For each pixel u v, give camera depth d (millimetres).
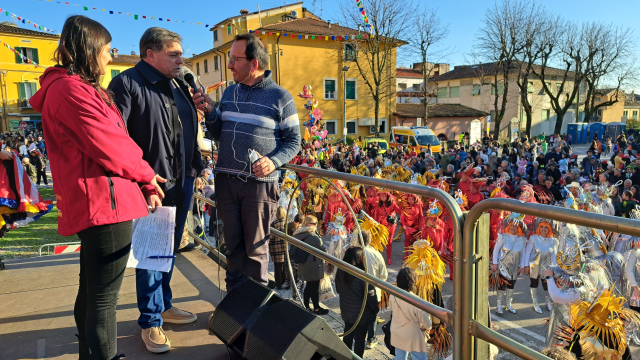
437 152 24984
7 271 3611
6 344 2275
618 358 3074
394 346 3893
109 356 1616
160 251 2078
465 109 40812
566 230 4531
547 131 47750
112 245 1536
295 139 2217
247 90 2207
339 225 5816
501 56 35375
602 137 41656
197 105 2262
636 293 4461
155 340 2160
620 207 8195
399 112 37062
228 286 2346
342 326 4223
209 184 7316
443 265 3936
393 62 34875
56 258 4074
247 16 30734
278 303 1871
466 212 1398
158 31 2096
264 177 2170
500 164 14953
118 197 1508
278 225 5422
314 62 31312
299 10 34406
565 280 4020
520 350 1247
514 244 5637
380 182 1603
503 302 6094
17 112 37500
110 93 1691
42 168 19016
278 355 1613
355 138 33750
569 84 48812
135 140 2084
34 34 36906
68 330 2439
